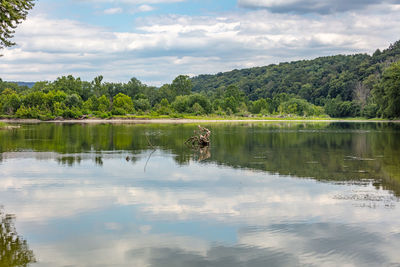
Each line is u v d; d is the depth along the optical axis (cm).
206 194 1512
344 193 1534
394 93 10262
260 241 1005
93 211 1272
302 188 1628
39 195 1499
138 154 2864
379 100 11450
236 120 12756
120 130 6169
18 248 958
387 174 1984
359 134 5334
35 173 1992
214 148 3350
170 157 2698
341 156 2764
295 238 1025
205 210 1285
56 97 13338
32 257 905
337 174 1980
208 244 987
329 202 1390
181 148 3344
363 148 3341
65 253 929
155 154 2878
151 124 8931
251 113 17300
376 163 2392
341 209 1296
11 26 2498
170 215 1228
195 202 1388
